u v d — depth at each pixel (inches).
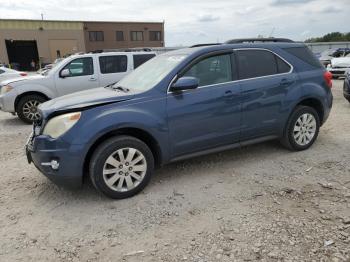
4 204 155.6
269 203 146.5
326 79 213.6
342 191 154.8
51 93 346.0
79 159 143.4
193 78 159.5
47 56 2009.1
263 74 188.7
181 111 162.9
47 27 1978.3
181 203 150.0
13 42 1964.8
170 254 115.4
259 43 192.7
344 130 259.0
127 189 154.9
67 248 121.2
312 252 112.7
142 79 178.5
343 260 108.2
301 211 138.6
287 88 194.9
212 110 170.9
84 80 359.9
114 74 374.3
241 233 125.1
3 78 587.8
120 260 113.8
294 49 205.0
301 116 204.2
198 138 170.9
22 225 137.2
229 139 181.3
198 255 114.0
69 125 143.2
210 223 132.8
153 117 155.8
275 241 119.3
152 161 159.9
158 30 2324.1
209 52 174.6
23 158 223.1
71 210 147.7
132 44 2269.9
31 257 117.0
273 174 177.5
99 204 151.8
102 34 2172.7
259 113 187.2
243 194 156.1
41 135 147.6
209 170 185.8
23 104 338.3
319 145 222.1
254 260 110.2
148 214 141.7
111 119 146.8
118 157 150.9
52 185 174.2
